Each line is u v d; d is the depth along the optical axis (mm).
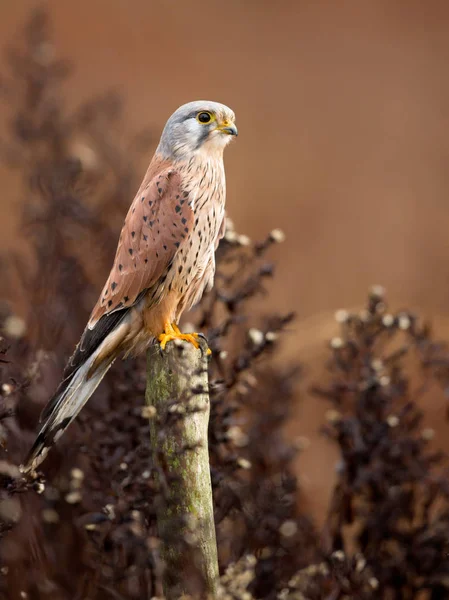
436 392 10953
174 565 6535
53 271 10344
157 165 8328
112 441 7609
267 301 18812
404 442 8719
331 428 10023
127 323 7953
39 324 9773
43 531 8156
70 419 7438
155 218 7973
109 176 12852
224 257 8516
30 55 12492
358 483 8445
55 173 10859
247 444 9219
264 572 8094
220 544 8031
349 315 8961
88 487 8141
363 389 8594
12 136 12250
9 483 6699
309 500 10398
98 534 7297
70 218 10680
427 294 20688
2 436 7043
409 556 8586
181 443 6473
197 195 8047
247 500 8602
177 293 8047
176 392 6539
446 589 8555
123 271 7938
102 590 7449
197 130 8133
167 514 6520
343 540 8570
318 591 7969
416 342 9000
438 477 8773
